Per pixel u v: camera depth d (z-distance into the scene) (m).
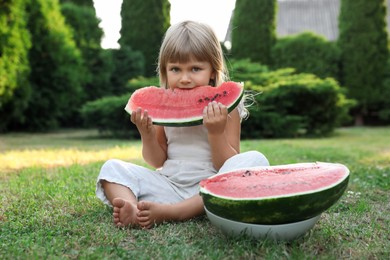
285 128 11.25
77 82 13.28
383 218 2.62
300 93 11.46
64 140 10.19
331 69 15.14
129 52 15.83
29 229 2.28
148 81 10.85
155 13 16.17
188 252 1.88
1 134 12.03
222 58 2.78
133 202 2.45
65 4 14.95
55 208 2.73
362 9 14.80
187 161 2.65
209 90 2.48
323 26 21.08
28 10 11.96
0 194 3.19
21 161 5.58
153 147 2.63
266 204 1.90
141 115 2.49
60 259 1.81
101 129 11.41
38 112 13.02
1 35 9.72
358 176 4.22
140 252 1.91
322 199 1.93
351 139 10.39
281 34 20.55
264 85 11.40
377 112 16.02
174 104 2.48
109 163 2.59
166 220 2.35
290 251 1.93
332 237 2.18
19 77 10.66
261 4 14.95
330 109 11.81
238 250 1.90
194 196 2.46
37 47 12.20
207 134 2.66
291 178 1.99
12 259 1.81
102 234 2.15
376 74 14.91
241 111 2.76
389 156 6.26
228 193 1.97
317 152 6.78
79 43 14.70
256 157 2.40
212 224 2.23
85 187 3.43
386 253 1.94
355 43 14.95
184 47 2.55
